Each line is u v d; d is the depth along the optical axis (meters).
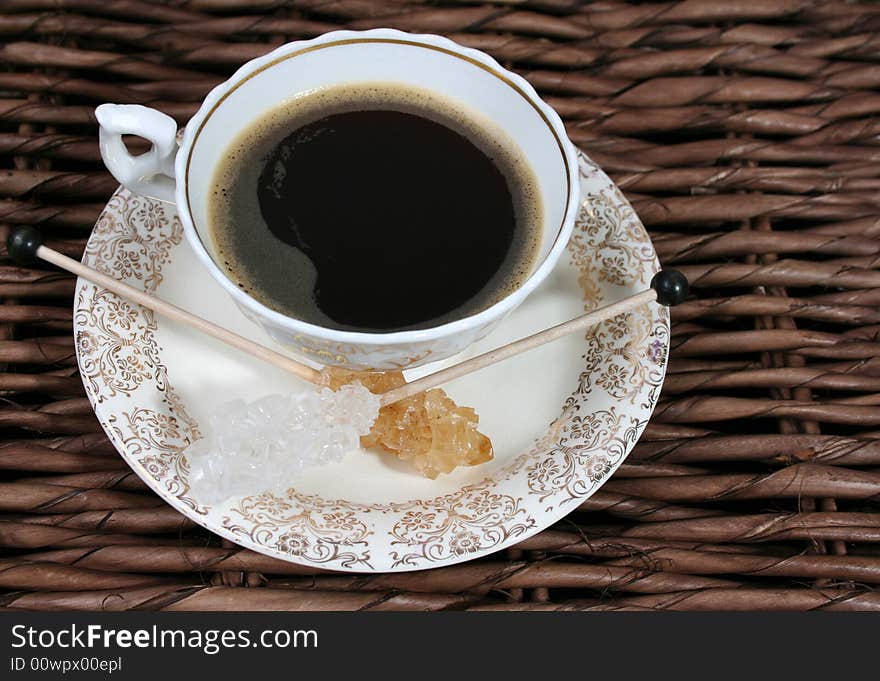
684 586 0.44
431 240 0.45
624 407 0.44
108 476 0.44
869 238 0.49
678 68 0.51
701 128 0.51
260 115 0.46
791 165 0.51
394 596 0.43
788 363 0.48
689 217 0.49
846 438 0.46
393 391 0.43
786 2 0.52
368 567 0.41
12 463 0.44
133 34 0.50
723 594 0.43
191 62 0.51
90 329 0.43
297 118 0.46
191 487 0.41
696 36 0.52
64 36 0.50
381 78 0.47
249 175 0.46
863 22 0.52
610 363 0.44
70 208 0.48
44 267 0.47
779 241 0.49
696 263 0.49
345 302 0.44
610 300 0.46
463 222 0.45
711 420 0.47
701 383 0.47
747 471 0.47
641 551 0.44
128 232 0.45
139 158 0.43
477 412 0.44
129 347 0.44
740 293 0.49
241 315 0.45
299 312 0.44
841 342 0.48
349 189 0.46
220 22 0.51
